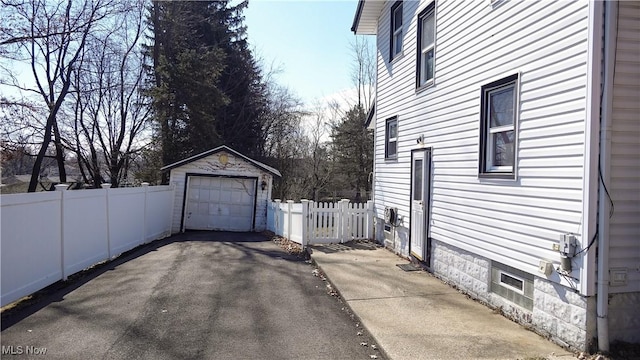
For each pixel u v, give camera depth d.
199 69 20.36
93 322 5.15
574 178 4.32
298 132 33.44
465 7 6.75
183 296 6.42
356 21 12.70
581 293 4.17
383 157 11.20
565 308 4.40
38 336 4.65
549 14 4.75
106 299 6.20
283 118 31.77
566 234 4.36
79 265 7.97
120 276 7.75
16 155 15.03
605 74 4.12
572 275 4.30
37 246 6.50
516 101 5.31
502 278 5.63
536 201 4.88
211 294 6.59
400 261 8.98
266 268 8.78
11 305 5.81
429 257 7.93
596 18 4.11
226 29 27.84
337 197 33.25
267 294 6.69
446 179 7.29
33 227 6.36
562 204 4.48
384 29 11.52
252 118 29.08
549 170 4.69
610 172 4.16
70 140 18.30
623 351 4.11
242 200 16.88
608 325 4.18
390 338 4.57
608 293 4.17
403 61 9.77
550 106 4.70
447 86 7.36
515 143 5.28
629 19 4.21
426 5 8.43
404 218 9.44
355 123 32.22
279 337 4.79
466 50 6.69
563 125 4.50
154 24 21.00
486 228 5.94
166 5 21.41
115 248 9.94
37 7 13.96
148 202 12.71
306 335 4.87
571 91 4.39
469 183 6.47
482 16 6.21
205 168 16.61
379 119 11.71
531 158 5.00
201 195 16.70
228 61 27.52
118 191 10.08
